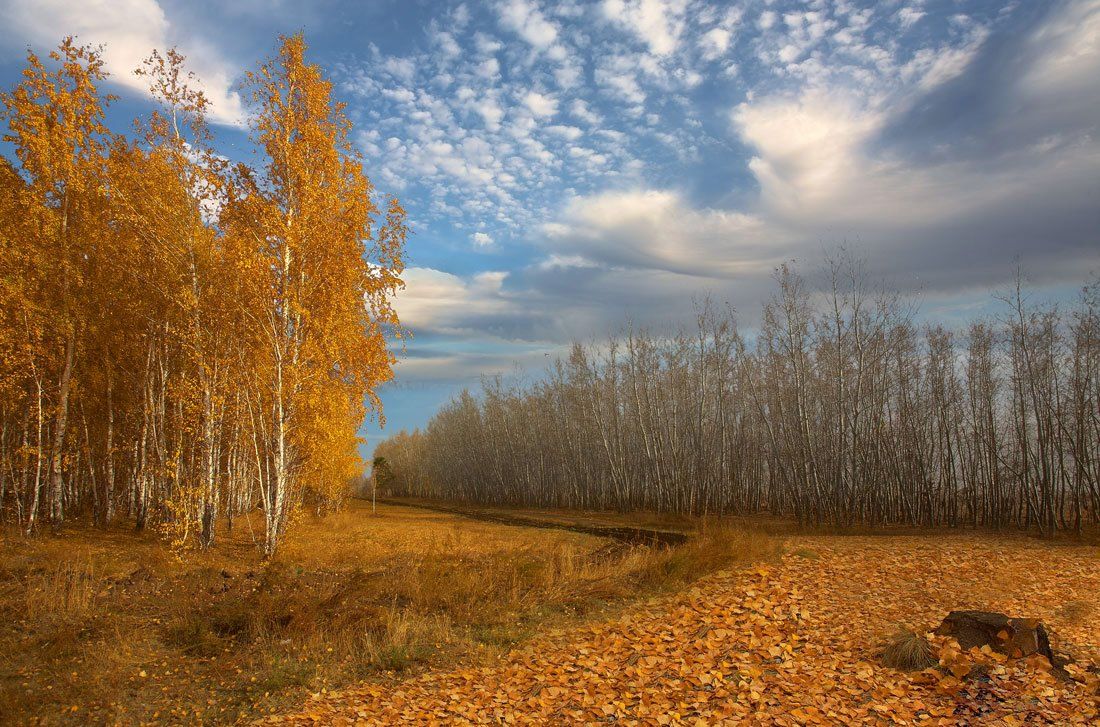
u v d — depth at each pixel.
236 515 30.48
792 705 5.88
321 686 7.23
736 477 39.44
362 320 17.72
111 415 20.84
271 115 16.91
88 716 6.23
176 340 18.67
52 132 16.66
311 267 16.95
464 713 6.17
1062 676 6.21
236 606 9.77
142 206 17.25
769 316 35.22
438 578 11.63
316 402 17.00
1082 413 25.78
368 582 11.53
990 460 30.22
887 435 33.34
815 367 35.84
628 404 49.09
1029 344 28.77
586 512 47.31
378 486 81.19
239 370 17.22
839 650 7.54
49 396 18.88
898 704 5.74
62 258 16.89
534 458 65.06
